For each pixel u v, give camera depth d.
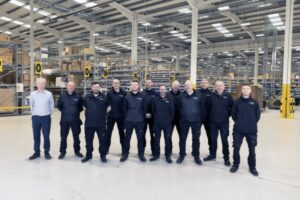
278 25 16.05
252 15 14.34
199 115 4.37
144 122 4.57
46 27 17.44
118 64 13.98
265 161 4.58
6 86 10.63
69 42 20.88
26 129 7.34
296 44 17.64
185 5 12.88
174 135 6.87
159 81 14.80
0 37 9.81
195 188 3.35
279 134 7.20
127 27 16.20
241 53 23.38
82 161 4.38
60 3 12.97
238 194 3.19
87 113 4.37
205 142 6.04
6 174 3.76
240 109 3.93
